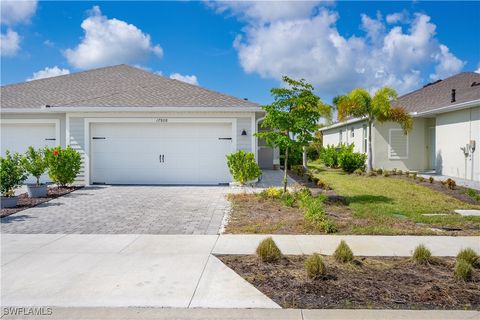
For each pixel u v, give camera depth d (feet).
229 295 14.47
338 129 96.53
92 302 13.93
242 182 45.24
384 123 67.97
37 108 48.01
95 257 19.30
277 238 22.74
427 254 17.99
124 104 47.80
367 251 20.02
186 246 21.20
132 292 14.79
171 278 16.26
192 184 48.73
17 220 28.32
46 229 25.57
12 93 54.65
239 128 47.96
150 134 48.65
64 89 56.08
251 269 17.35
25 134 50.31
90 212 31.19
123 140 48.70
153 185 48.24
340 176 60.08
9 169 34.12
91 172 48.57
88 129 48.24
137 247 21.08
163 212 31.07
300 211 30.63
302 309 13.25
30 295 14.58
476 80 72.84
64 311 13.29
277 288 15.11
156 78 59.47
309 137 35.06
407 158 68.64
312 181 51.98
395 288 15.03
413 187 45.52
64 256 19.49
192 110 46.98
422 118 68.28
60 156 43.45
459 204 34.37
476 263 17.69
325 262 18.12
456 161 56.24
